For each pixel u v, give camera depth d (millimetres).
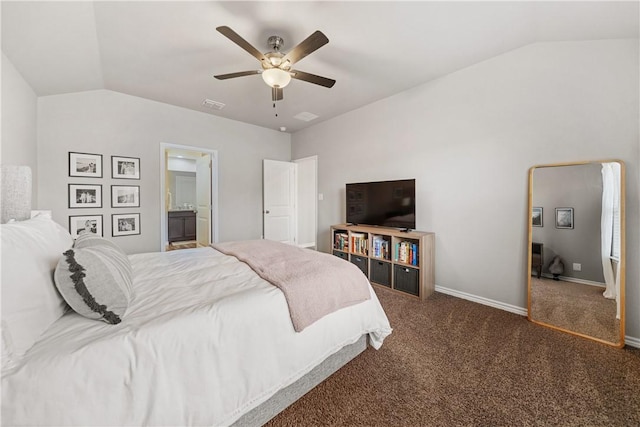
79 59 2396
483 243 2639
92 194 3207
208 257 2045
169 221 6203
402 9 1823
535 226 2299
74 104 3076
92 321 946
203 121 4098
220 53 2393
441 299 2785
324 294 1427
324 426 1200
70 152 3059
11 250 824
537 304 2260
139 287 1355
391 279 3062
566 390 1431
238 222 4551
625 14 1686
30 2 1639
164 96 3455
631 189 1898
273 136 5016
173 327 942
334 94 3367
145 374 844
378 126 3602
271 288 1325
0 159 2041
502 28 2041
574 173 2113
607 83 1979
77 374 750
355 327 1602
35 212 1696
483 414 1272
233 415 1016
